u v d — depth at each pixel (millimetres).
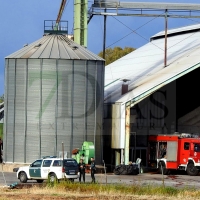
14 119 164000
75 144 162125
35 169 119188
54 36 170875
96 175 148250
